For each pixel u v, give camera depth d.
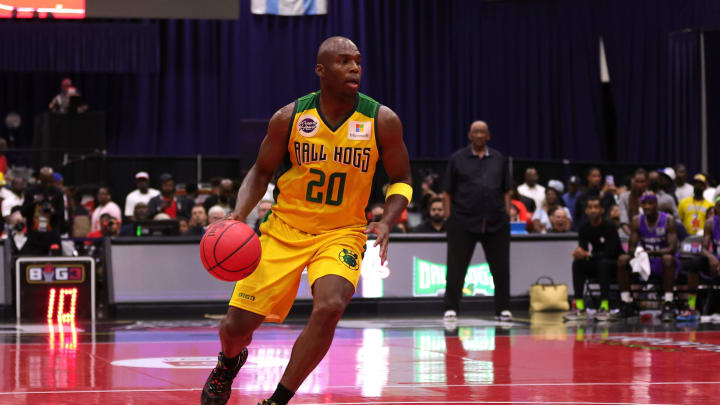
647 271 10.28
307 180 3.72
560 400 4.48
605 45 21.23
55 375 5.51
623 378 5.38
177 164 18.95
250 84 20.98
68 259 11.23
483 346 7.35
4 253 11.50
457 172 10.23
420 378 5.37
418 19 21.81
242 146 17.80
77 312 11.21
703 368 5.86
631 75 20.72
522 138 21.86
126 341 7.89
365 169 3.74
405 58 21.75
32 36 20.16
